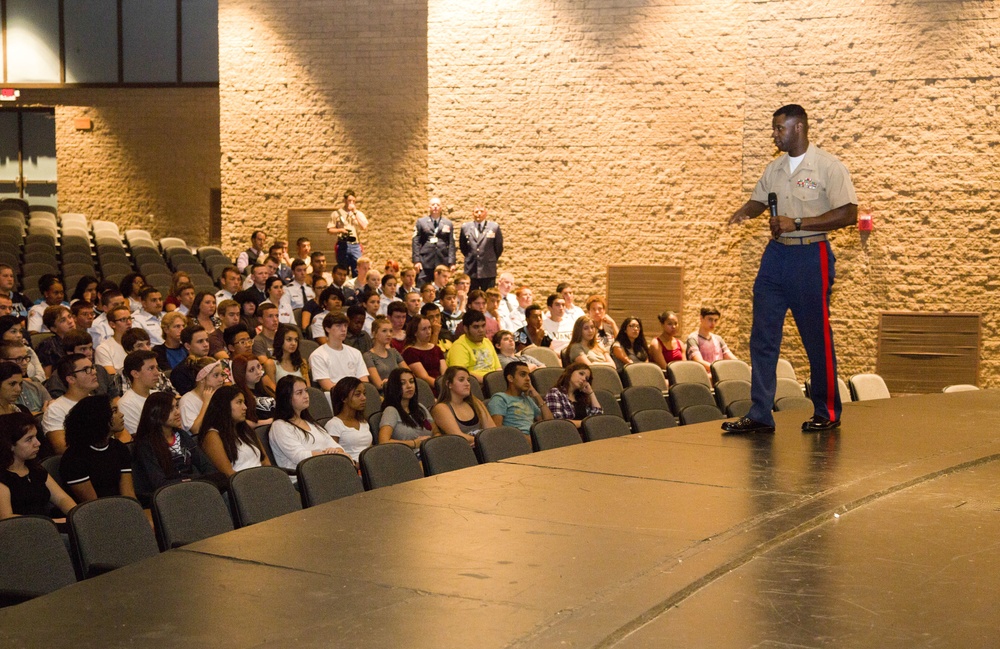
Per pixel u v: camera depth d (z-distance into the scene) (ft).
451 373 20.21
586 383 22.95
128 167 57.16
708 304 37.96
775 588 7.73
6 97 57.36
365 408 20.77
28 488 14.12
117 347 23.73
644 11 37.78
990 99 32.19
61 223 50.06
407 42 44.91
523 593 7.34
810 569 8.20
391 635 6.52
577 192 38.83
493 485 10.65
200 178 56.59
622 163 38.40
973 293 32.78
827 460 12.00
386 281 33.58
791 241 13.65
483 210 37.86
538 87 38.86
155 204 57.00
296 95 45.91
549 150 38.93
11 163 58.80
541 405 22.79
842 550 8.70
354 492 14.53
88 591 7.27
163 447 16.53
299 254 40.47
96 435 15.75
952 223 32.76
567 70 38.58
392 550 8.31
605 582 7.60
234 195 46.62
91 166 57.36
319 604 7.05
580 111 38.58
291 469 17.80
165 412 16.55
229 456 16.99
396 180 45.44
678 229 38.06
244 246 46.70
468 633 6.59
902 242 33.17
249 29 46.01
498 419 21.68
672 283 38.14
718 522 9.27
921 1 32.50
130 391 19.43
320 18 45.52
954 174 32.60
